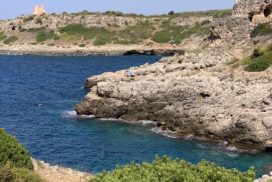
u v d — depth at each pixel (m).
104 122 48.53
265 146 37.28
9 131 44.38
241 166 34.00
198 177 14.95
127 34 175.62
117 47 165.12
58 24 185.50
